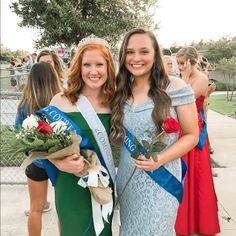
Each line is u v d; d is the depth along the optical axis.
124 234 1.94
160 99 1.78
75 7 11.82
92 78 1.92
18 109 2.49
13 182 4.00
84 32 11.74
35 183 2.24
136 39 1.83
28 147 1.66
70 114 1.94
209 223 2.77
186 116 1.83
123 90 1.91
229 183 3.75
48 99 2.40
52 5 11.70
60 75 3.41
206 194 2.75
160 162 1.73
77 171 1.77
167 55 3.03
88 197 1.93
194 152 2.73
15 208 3.43
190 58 2.76
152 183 1.84
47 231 2.97
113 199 2.02
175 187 1.88
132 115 1.84
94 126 1.93
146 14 11.05
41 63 2.49
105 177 1.88
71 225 1.96
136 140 1.71
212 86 3.38
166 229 1.88
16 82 7.51
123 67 1.91
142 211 1.86
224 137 4.53
